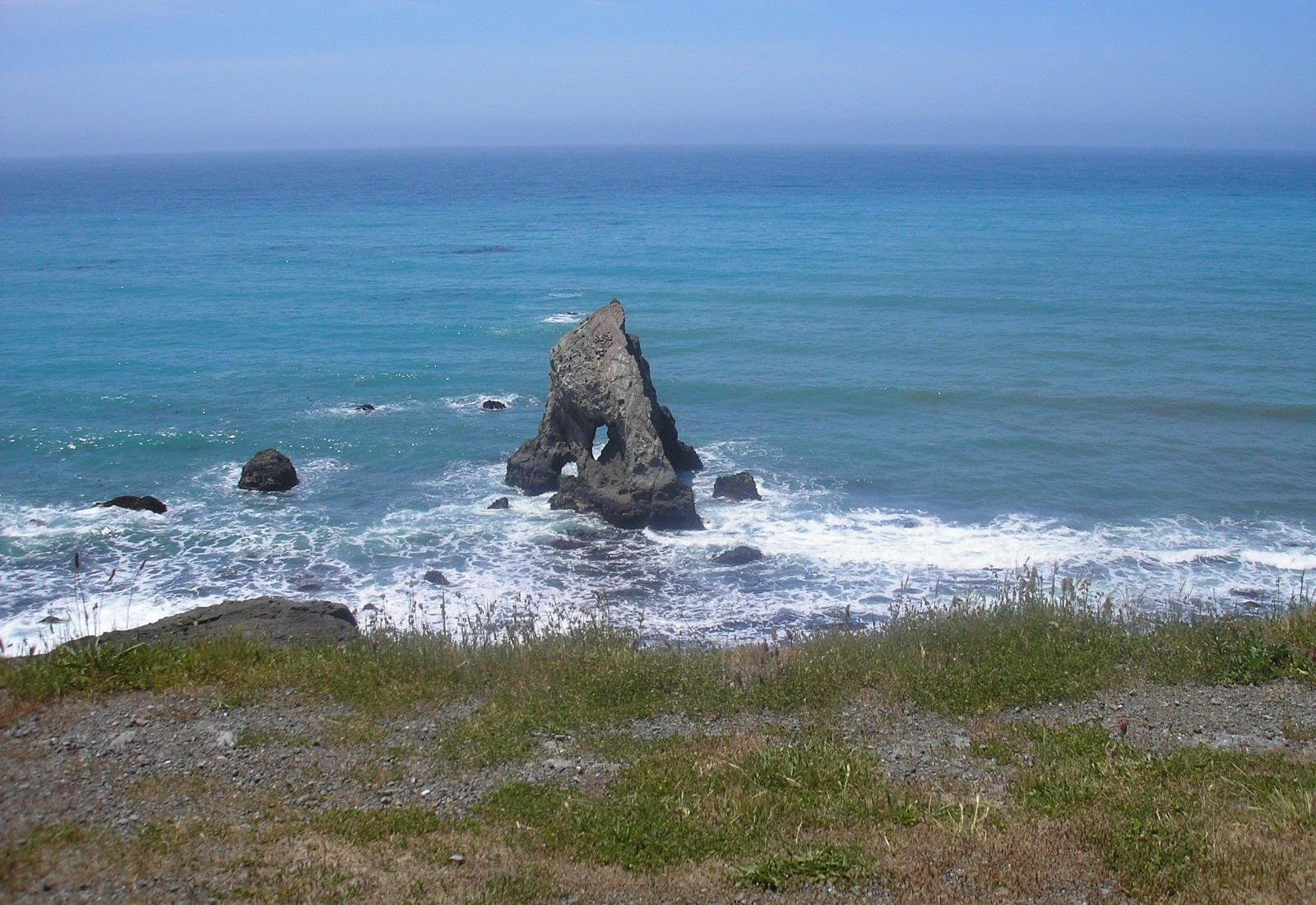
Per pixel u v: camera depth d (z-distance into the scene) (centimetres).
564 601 2000
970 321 4925
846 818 873
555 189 17375
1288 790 901
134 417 3325
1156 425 3250
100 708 1077
